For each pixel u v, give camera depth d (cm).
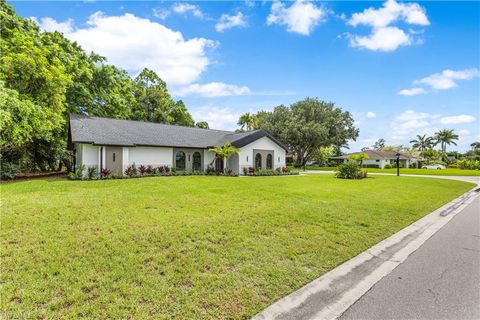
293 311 281
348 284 346
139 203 748
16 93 1249
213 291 307
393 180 1856
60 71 1570
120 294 291
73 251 397
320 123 3884
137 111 3256
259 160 2331
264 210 711
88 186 1126
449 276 372
